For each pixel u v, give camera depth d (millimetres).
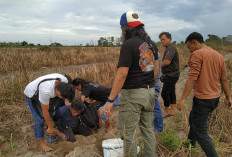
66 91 2764
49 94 2885
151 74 2596
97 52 15703
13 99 5309
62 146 3584
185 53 13797
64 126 3771
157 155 3244
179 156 3123
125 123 2576
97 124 4031
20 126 4168
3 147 3537
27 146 3590
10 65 9039
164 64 4215
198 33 2865
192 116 2895
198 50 2760
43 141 3520
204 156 3203
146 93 2508
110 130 4113
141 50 2443
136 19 2523
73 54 13555
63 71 9383
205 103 2729
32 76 6648
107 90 3955
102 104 4246
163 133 3699
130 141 2568
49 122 3174
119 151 3043
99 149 3518
